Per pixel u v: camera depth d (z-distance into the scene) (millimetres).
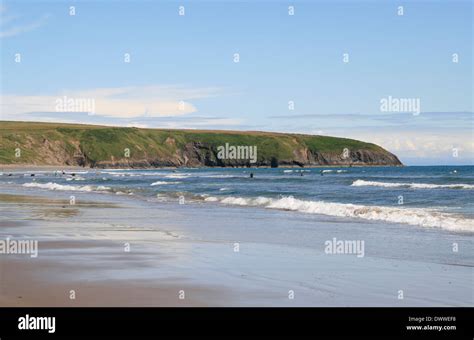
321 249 15133
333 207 26750
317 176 88625
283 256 13930
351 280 10977
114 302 9148
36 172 137375
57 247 15344
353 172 123562
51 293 9703
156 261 13102
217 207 30750
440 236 17750
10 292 9789
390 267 12422
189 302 9172
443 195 35781
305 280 10984
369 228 20062
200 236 18016
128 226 20906
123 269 12008
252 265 12602
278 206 30562
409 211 23719
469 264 12805
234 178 80500
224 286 10383
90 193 46531
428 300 9445
